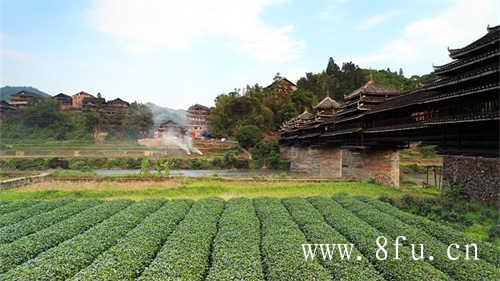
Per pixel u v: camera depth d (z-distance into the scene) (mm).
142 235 11477
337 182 30000
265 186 27641
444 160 23766
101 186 27797
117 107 98500
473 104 16594
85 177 31625
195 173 51719
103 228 12602
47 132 81500
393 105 23453
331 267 8992
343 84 94625
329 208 17312
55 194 23484
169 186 27594
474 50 17500
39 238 11375
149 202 18500
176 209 16438
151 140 88625
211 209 16516
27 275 8148
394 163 29328
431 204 18797
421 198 20094
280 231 12242
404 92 26094
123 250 9867
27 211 16484
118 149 73125
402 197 20766
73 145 75250
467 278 8688
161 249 10180
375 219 14625
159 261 8891
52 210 17156
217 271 8375
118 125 94250
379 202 19219
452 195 20641
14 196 22531
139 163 58500
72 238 11438
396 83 84562
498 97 14992
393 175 29156
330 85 95000
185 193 24984
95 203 18906
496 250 10828
